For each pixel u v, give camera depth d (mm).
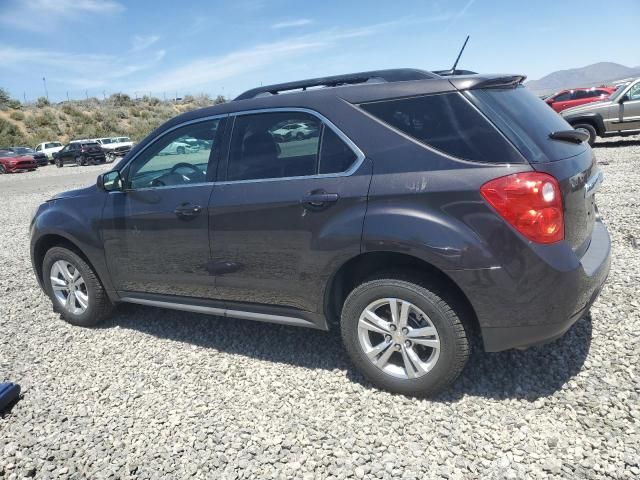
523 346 2775
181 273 3707
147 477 2545
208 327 4270
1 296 5465
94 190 4223
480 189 2619
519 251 2584
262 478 2480
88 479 2562
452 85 2830
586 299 2754
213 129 3578
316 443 2693
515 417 2760
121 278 4066
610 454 2422
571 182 2730
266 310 3441
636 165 10844
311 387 3234
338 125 3049
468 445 2580
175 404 3168
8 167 30547
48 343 4191
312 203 3020
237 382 3371
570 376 3061
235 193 3346
